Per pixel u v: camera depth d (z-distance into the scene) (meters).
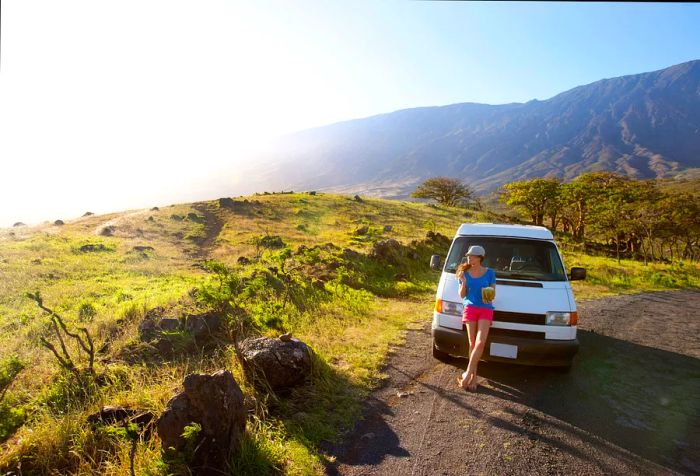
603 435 4.32
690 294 16.31
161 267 19.36
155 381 4.93
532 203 65.94
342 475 3.52
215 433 3.46
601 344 7.91
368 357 6.29
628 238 50.47
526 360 5.45
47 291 12.83
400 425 4.38
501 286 5.91
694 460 3.90
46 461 3.55
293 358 4.99
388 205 52.16
